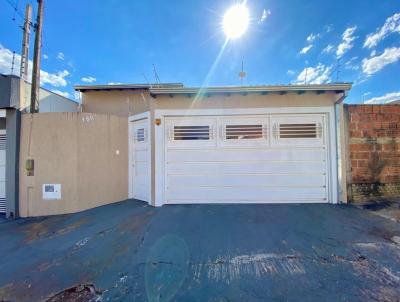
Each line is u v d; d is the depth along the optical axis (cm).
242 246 335
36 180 556
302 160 559
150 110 573
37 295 246
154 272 277
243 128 567
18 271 295
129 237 382
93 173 583
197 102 565
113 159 620
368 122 562
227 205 549
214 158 569
